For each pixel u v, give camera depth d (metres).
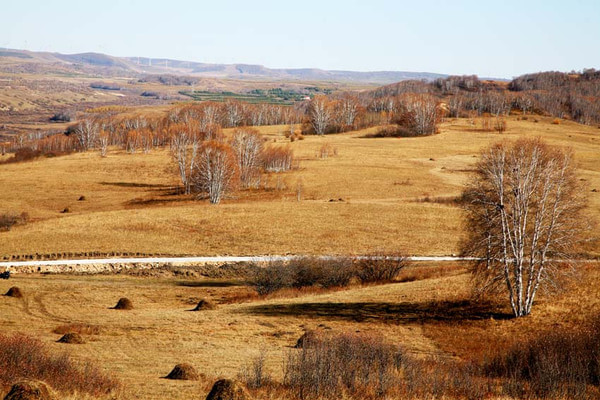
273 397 25.03
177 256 83.00
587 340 35.75
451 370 32.38
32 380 20.94
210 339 42.41
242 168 139.88
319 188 134.50
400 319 51.50
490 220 54.34
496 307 53.91
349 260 71.94
